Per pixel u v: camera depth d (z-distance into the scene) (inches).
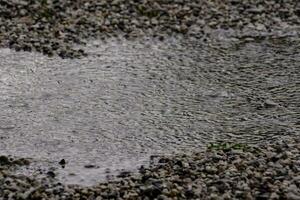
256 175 1214.9
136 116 1590.8
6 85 1764.3
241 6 2358.5
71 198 1170.0
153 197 1160.2
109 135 1488.7
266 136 1453.0
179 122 1556.3
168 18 2249.0
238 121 1552.7
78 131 1509.6
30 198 1170.0
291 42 2113.7
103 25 2162.9
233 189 1166.3
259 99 1684.3
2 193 1187.3
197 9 2315.5
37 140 1461.6
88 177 1278.3
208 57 1995.6
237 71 1883.6
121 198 1162.0
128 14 2249.0
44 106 1643.7
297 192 1152.8
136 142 1451.8
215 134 1485.0
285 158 1285.7
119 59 1962.4
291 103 1653.5
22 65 1887.3
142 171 1277.1
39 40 2034.9
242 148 1365.7
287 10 2340.1
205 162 1291.8
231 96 1706.4
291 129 1487.5
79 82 1793.8
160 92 1739.7
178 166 1278.3
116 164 1338.6
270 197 1135.6
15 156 1374.3
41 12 2202.3
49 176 1277.1
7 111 1611.7
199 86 1779.0
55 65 1897.1
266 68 1903.3
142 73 1868.8
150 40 2107.5
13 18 2156.7
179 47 2070.6
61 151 1406.3
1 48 1980.8
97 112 1614.2
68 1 2288.4
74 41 2053.4
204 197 1146.0
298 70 1882.4
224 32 2185.0
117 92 1736.0
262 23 2249.0
